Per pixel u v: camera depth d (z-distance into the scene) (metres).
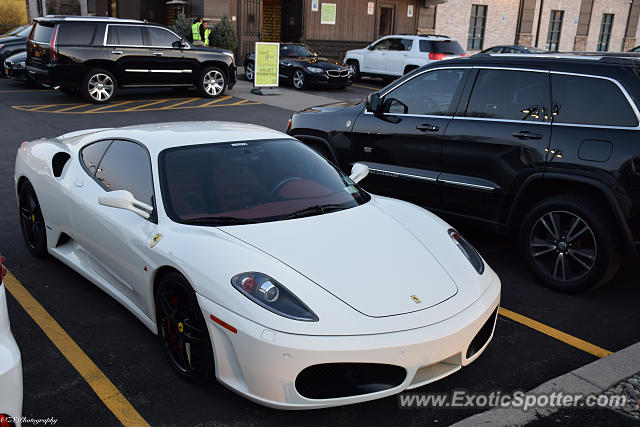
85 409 2.85
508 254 5.27
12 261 4.71
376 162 5.56
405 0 24.70
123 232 3.43
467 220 4.99
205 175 3.49
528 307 4.19
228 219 3.23
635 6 31.42
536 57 4.54
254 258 2.86
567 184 4.35
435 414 2.91
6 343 2.10
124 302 3.62
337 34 23.44
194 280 2.83
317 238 3.12
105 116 11.60
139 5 24.31
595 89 4.16
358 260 2.99
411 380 2.69
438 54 18.23
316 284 2.76
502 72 4.70
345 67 17.58
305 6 22.48
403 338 2.62
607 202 4.08
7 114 11.38
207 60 14.49
